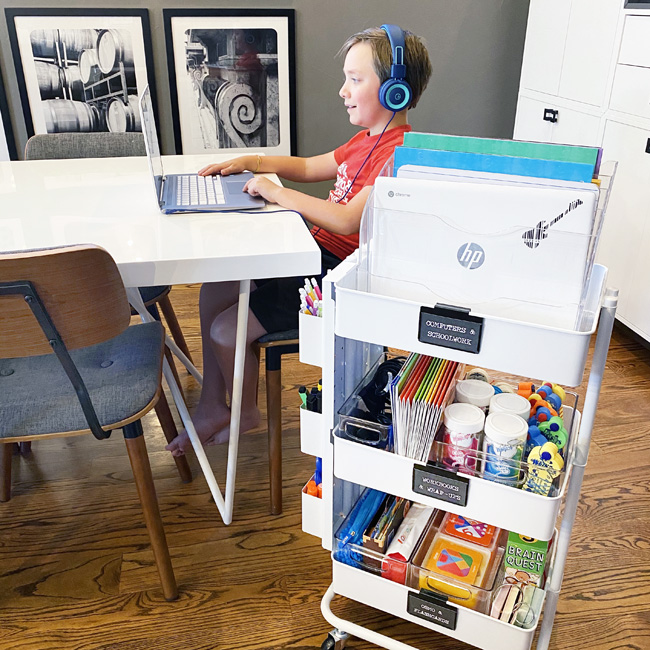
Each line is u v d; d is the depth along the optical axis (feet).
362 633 4.04
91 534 5.11
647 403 6.74
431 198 2.90
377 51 4.79
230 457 4.95
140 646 4.22
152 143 4.83
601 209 2.80
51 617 4.42
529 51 9.23
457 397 3.59
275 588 4.64
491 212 2.81
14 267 3.10
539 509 3.15
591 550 4.92
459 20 9.52
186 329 8.14
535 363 2.87
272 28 9.02
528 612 3.56
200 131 9.41
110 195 5.02
